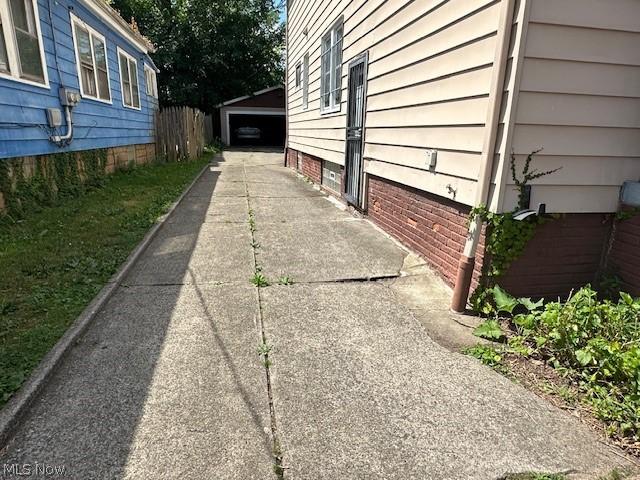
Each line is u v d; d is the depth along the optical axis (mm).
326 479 1687
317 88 9094
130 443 1838
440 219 3895
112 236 4797
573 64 2811
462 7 3270
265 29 29219
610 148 3025
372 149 5680
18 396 2027
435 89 3777
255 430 1942
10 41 5270
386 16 4910
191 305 3229
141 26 25641
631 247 3107
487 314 3166
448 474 1726
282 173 12000
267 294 3477
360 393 2234
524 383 2367
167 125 13797
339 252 4582
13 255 4027
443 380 2369
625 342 2480
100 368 2381
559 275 3303
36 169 5938
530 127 2879
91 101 8055
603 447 1900
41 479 1643
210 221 5887
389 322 3051
